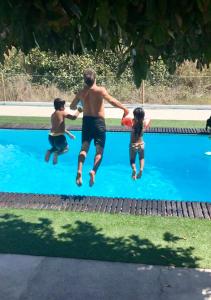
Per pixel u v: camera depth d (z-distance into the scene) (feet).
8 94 63.52
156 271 15.85
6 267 16.15
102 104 20.07
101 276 15.47
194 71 64.39
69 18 6.46
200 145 42.50
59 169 38.40
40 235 19.35
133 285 14.80
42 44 8.31
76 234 19.52
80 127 45.60
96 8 6.02
